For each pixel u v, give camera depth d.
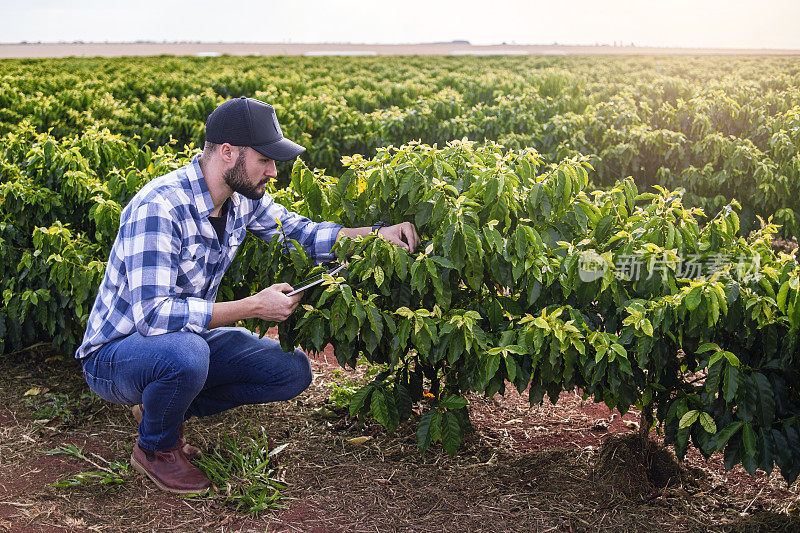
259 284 3.26
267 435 3.38
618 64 21.75
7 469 3.05
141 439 2.86
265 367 3.04
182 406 2.73
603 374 2.59
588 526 2.68
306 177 3.00
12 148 4.41
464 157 2.94
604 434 3.44
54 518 2.68
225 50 67.94
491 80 13.34
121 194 3.73
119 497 2.84
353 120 7.76
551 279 2.67
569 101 7.90
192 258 2.74
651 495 2.88
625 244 2.65
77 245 3.77
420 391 3.04
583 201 2.81
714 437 2.62
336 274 2.80
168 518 2.71
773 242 7.11
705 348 2.49
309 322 2.77
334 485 2.97
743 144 6.07
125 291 2.71
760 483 2.99
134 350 2.68
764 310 2.49
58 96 11.01
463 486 2.97
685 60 22.84
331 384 3.91
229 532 2.63
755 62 21.02
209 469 2.93
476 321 2.89
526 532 2.65
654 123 6.95
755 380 2.50
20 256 4.05
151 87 13.80
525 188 2.78
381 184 2.81
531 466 3.11
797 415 2.58
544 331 2.56
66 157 3.95
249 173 2.64
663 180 6.00
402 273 2.64
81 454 3.18
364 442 3.33
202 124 8.06
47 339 4.52
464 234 2.57
